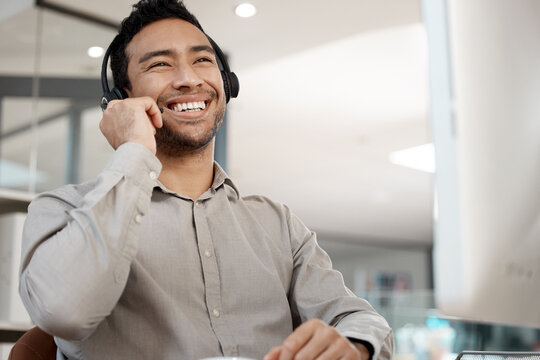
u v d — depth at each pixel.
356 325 1.01
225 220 1.16
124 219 0.91
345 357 0.78
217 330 1.05
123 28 1.26
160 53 1.20
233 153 6.49
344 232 11.05
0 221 2.69
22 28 3.14
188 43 1.21
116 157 0.96
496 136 0.63
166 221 1.11
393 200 8.66
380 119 5.42
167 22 1.23
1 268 2.63
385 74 4.44
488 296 0.60
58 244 0.88
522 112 0.67
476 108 0.61
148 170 0.97
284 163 6.91
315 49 3.95
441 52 0.61
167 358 1.01
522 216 0.65
